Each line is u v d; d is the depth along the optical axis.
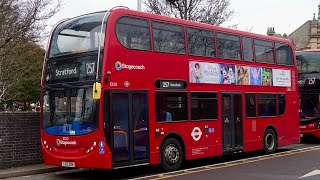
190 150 14.10
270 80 17.80
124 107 12.27
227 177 11.91
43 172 13.70
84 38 12.41
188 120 14.10
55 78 12.87
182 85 13.98
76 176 13.03
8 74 21.53
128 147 12.29
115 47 12.16
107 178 12.55
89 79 12.05
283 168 13.45
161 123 13.24
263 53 17.58
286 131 18.50
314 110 22.28
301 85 22.75
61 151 12.36
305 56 22.92
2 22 15.95
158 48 13.38
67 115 12.36
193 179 11.71
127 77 12.40
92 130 11.80
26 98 40.69
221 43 15.62
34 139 14.75
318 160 15.34
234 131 15.87
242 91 16.33
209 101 14.91
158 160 13.08
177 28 14.08
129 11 12.71
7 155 13.96
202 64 14.75
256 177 11.80
